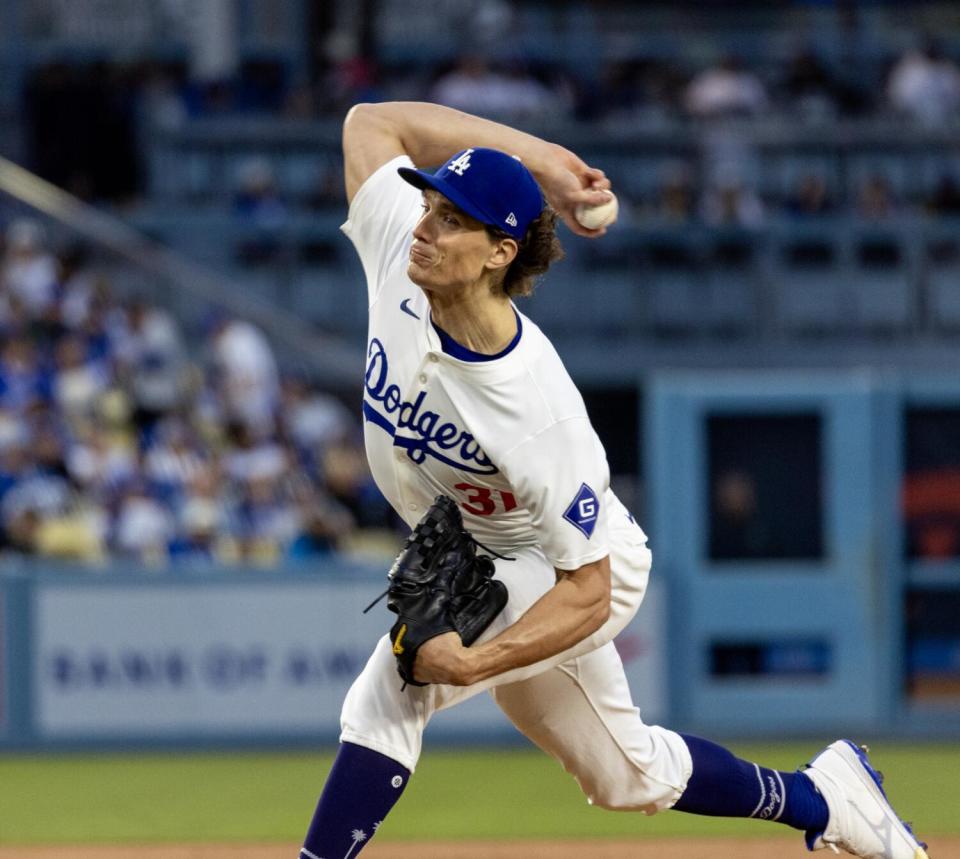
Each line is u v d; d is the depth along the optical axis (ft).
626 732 43.55
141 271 136.26
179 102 172.14
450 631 38.78
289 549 108.06
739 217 153.58
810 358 148.05
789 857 61.16
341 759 41.68
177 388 128.16
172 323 136.05
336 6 187.11
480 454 39.32
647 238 148.77
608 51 192.13
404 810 74.43
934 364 148.05
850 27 202.39
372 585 96.63
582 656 42.19
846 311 149.38
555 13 202.69
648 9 205.67
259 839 68.23
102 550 108.47
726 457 97.09
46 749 95.30
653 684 96.48
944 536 97.45
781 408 96.63
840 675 96.68
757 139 161.48
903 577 97.19
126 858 63.05
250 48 190.29
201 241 147.74
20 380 122.52
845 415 96.68
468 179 37.09
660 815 71.97
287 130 158.10
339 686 96.27
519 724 43.96
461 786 81.51
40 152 171.94
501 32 189.57
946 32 206.18
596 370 147.54
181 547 108.27
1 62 189.88
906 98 178.60
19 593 95.45
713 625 96.43
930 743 96.27
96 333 129.29
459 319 38.47
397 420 39.99
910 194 163.43
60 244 135.64
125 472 114.83
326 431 130.62
